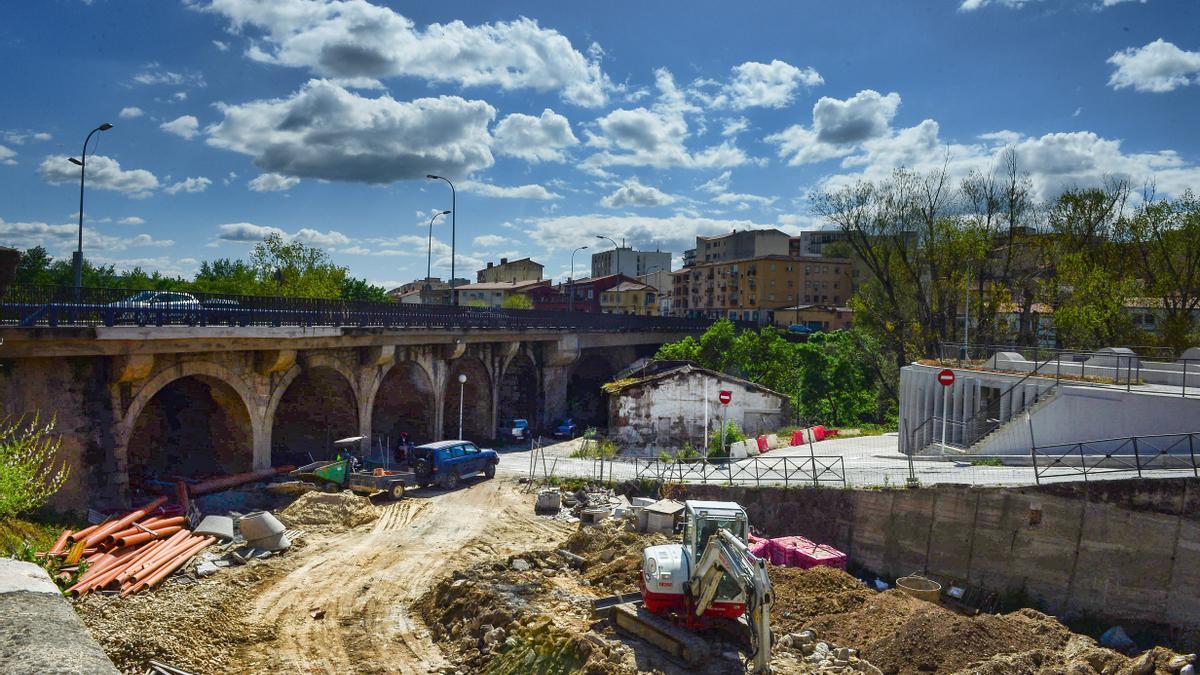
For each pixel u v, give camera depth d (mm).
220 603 18234
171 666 14711
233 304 29766
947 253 55250
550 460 40031
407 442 43250
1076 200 54031
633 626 16641
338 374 36719
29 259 78312
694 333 75062
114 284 80500
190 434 32156
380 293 97625
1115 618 20906
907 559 24344
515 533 26250
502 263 137125
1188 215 46719
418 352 42031
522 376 58062
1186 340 45969
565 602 18688
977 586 23016
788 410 43656
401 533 25875
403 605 19422
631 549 23000
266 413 31656
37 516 21453
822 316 100000
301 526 26000
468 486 33094
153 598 17875
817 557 22906
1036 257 55562
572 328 58844
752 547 23703
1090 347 48562
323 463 30266
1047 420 27078
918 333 57406
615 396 42438
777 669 15414
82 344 23328
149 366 25625
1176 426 23641
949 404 33844
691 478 29891
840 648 17047
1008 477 24062
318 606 19109
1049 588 21938
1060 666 15594
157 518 24062
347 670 15711
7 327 21109
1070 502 21719
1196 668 16531
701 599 15531
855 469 28797
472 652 16453
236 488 29422
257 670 15531
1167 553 20359
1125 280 48375
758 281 104438
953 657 16172
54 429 23500
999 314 56125
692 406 42656
